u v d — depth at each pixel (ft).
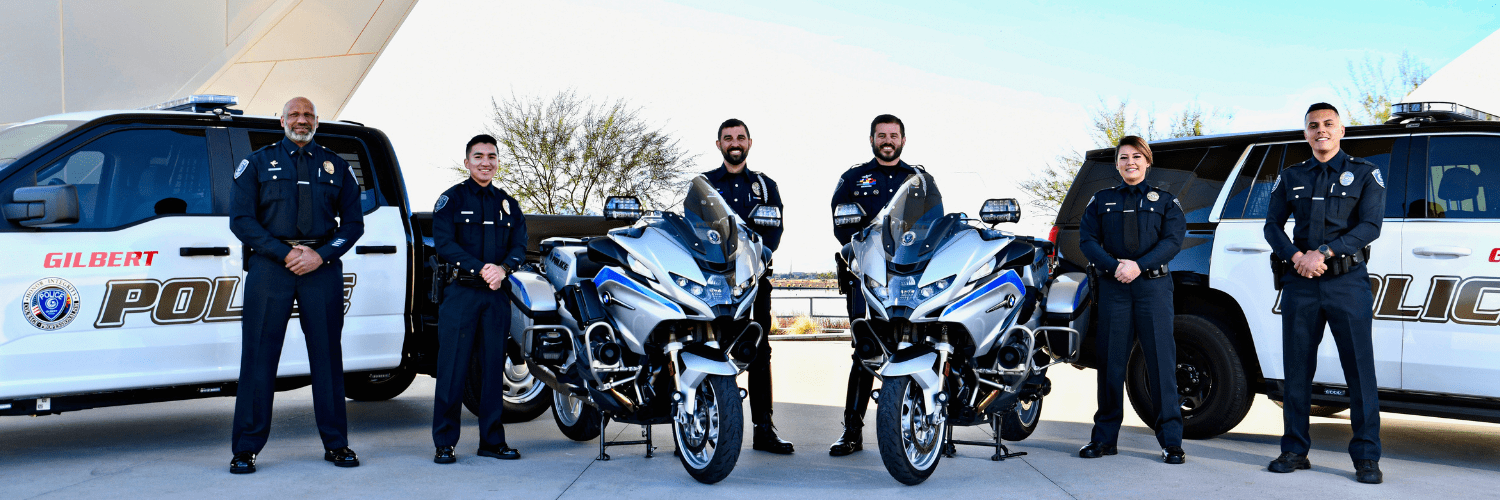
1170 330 17.57
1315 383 18.38
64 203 15.57
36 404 16.49
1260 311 18.79
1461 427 22.81
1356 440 16.11
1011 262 16.08
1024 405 20.04
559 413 20.06
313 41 84.69
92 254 16.89
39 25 64.34
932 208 15.83
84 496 14.47
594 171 92.22
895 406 14.66
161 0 69.77
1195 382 19.77
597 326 15.75
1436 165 17.71
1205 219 19.98
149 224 17.47
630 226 16.40
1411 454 19.02
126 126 17.60
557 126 91.71
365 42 86.63
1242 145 19.95
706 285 14.96
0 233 16.26
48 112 65.57
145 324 17.30
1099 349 18.12
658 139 94.12
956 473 16.44
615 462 17.53
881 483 15.66
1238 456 18.08
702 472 15.07
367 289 19.49
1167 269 17.67
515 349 19.10
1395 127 18.31
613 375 15.84
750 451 18.78
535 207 91.61
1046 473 16.42
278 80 87.97
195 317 17.79
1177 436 17.49
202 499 14.33
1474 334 16.66
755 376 18.66
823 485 15.52
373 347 19.60
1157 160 21.25
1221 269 19.36
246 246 16.37
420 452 18.45
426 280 20.40
